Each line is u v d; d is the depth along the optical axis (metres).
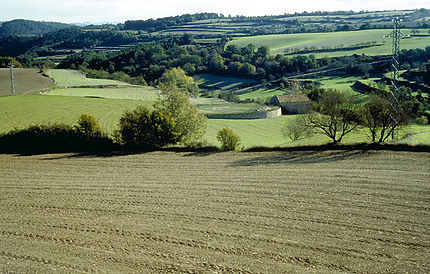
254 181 20.08
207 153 27.56
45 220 15.52
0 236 14.06
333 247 12.64
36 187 20.19
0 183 21.08
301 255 12.19
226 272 11.35
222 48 169.62
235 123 55.62
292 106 73.69
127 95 75.06
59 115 48.50
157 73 139.38
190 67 139.88
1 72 97.56
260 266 11.61
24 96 61.72
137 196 18.27
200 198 17.70
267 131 50.69
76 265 11.91
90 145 29.94
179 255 12.37
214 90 119.06
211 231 14.06
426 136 29.61
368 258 11.91
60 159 26.69
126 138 30.14
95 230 14.41
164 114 30.25
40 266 11.91
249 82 123.88
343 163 22.97
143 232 14.12
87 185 20.36
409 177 19.77
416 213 15.21
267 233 13.77
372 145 26.42
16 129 31.11
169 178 21.31
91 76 120.00
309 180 19.89
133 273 11.41
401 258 11.88
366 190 18.05
